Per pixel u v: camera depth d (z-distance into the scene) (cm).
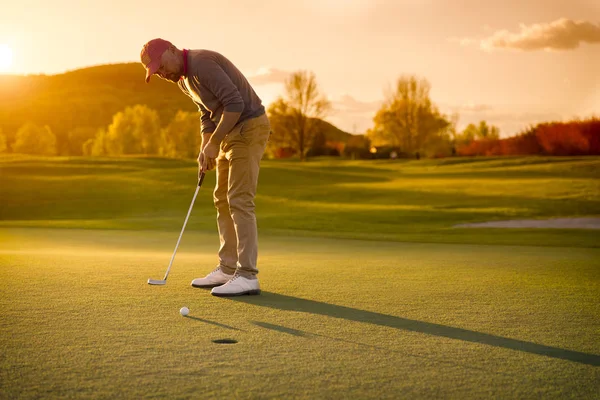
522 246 912
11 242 928
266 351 273
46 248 830
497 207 2123
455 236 1160
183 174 3078
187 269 539
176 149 7756
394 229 1520
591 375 247
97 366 246
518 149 5888
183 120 7719
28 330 301
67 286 426
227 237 459
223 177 459
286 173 3566
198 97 455
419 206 2169
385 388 227
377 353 274
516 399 218
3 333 294
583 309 382
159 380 230
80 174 3114
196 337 295
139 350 270
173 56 438
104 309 354
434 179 3466
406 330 320
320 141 7462
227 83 435
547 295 431
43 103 14388
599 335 314
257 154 451
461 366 257
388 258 689
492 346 290
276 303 391
